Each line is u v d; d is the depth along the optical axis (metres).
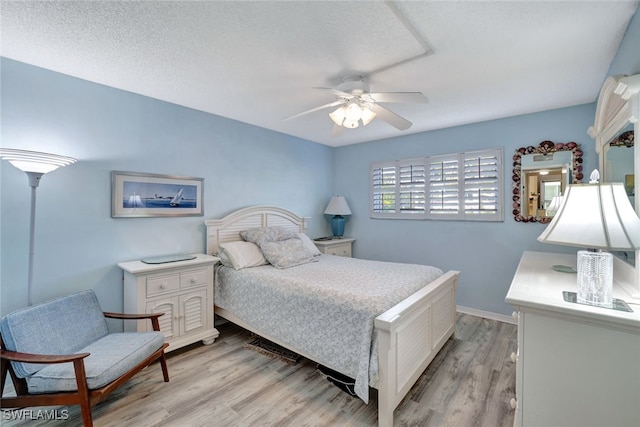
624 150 1.58
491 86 2.53
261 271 2.88
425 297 2.20
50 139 2.29
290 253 3.22
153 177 2.88
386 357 1.74
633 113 1.31
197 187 3.23
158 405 2.00
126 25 1.70
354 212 4.84
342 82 2.44
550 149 3.13
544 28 1.70
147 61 2.13
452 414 1.91
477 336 3.06
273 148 4.07
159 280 2.57
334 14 1.58
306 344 2.25
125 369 1.86
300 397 2.09
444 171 3.88
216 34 1.78
